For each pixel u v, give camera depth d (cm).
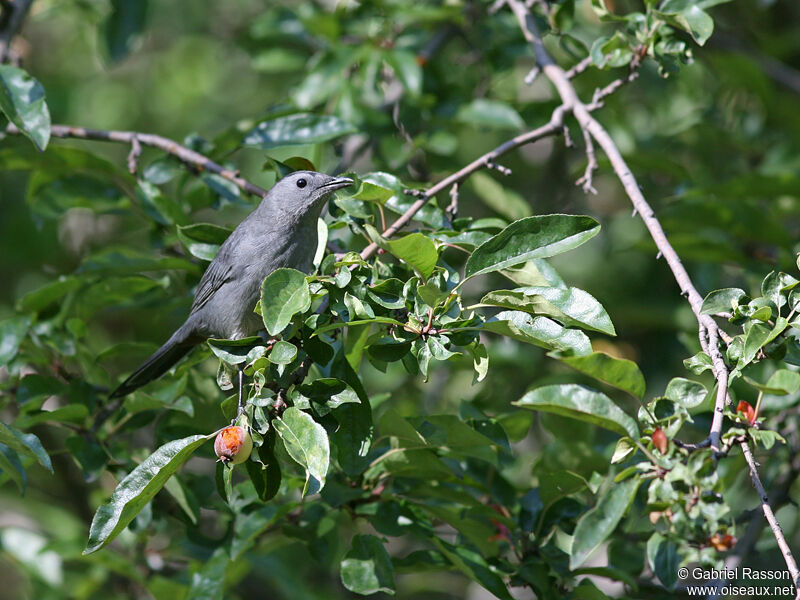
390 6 1289
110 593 1294
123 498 645
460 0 1309
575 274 1459
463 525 885
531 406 650
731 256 1227
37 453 722
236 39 1559
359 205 840
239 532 906
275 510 922
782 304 667
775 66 1487
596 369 662
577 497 897
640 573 952
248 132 1084
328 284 702
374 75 1262
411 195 874
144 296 1088
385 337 696
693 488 603
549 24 1143
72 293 1084
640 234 1426
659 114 1541
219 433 650
